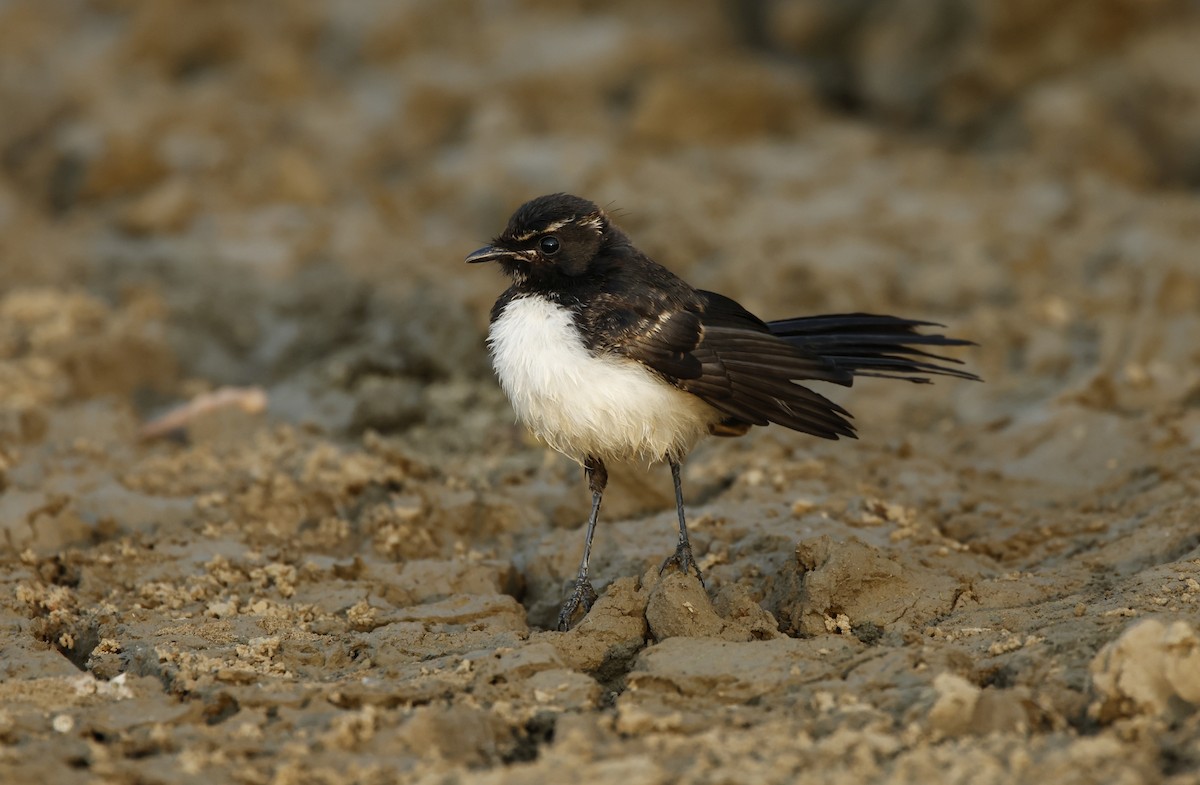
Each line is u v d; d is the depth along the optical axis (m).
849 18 25.52
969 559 10.73
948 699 7.72
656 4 27.47
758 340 9.80
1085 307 16.25
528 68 24.41
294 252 18.77
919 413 14.32
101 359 15.80
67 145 21.81
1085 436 12.80
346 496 12.24
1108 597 9.47
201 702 8.34
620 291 9.68
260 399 14.41
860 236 18.78
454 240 19.56
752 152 22.53
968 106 23.72
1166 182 22.36
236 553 11.02
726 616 9.48
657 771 7.27
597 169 20.78
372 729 7.91
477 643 9.26
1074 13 23.41
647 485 12.19
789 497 11.83
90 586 10.46
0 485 12.51
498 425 14.34
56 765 7.49
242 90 24.61
